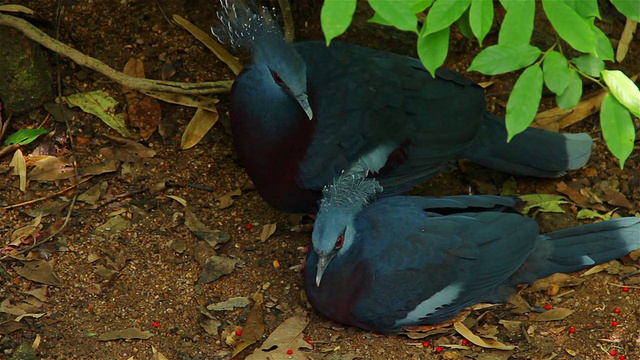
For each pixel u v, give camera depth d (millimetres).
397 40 11016
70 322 8109
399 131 9000
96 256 8773
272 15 10008
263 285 8758
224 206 9547
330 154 8711
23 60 9672
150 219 9258
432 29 5887
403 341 8234
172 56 10602
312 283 8203
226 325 8289
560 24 5887
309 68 9031
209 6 10992
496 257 8242
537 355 8008
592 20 6570
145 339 8039
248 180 9852
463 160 10430
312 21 11211
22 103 9836
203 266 8836
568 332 8242
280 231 9430
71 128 9930
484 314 8492
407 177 9180
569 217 9633
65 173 9547
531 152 9648
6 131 9820
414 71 9312
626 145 6457
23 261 8609
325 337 8250
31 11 10219
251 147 8750
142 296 8477
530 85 6223
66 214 9164
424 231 8242
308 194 8914
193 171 9820
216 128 10234
